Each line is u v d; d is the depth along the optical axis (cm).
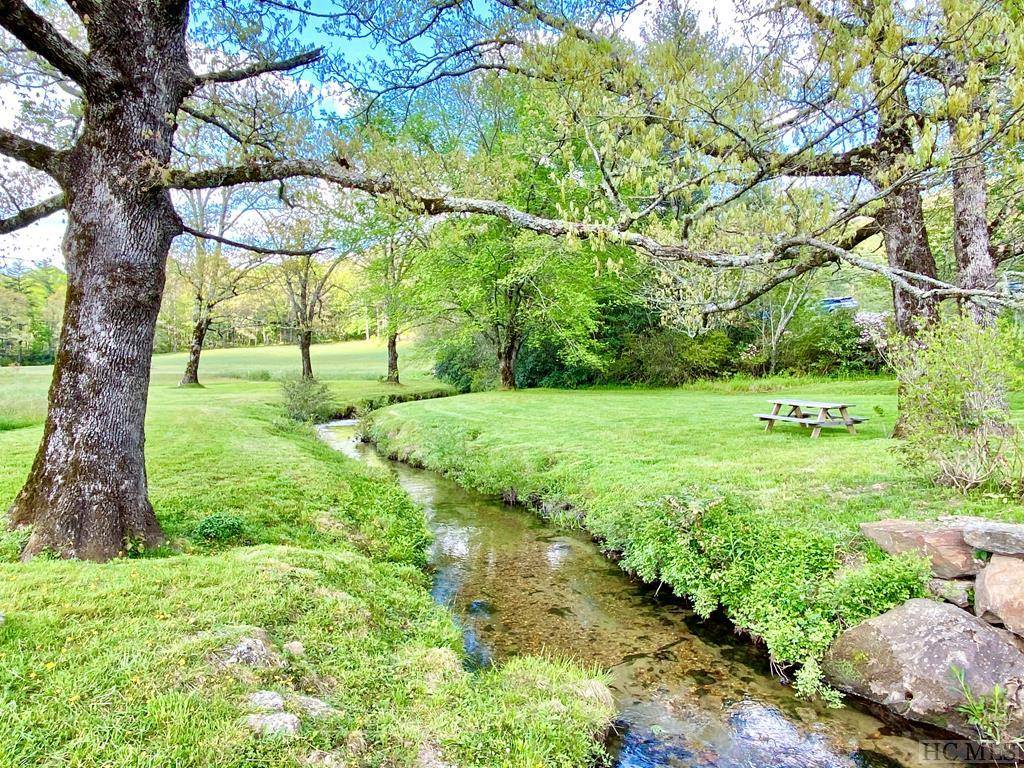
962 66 374
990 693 408
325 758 295
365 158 562
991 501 627
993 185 786
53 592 407
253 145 549
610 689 484
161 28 532
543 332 2617
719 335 2769
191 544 573
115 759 264
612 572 743
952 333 688
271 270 3034
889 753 405
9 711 284
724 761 399
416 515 927
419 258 2355
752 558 597
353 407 2577
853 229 800
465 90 910
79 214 516
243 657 354
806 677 480
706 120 392
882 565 511
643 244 483
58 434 513
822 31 341
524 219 539
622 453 1098
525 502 1071
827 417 1248
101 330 517
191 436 1266
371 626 462
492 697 413
